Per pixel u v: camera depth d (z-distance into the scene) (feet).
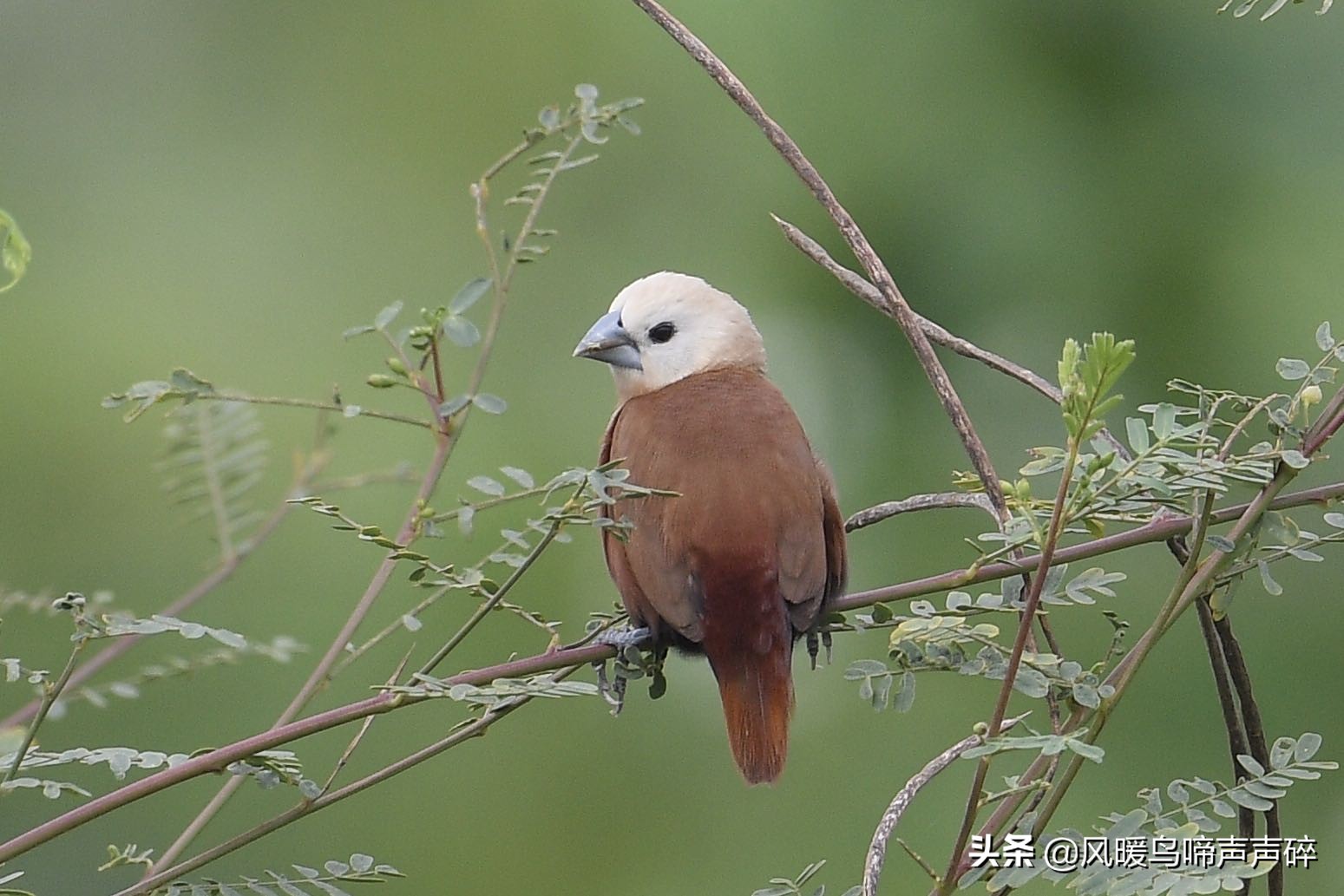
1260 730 21.90
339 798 19.77
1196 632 38.11
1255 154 36.52
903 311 22.85
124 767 18.75
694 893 39.73
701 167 43.98
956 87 37.40
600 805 40.60
